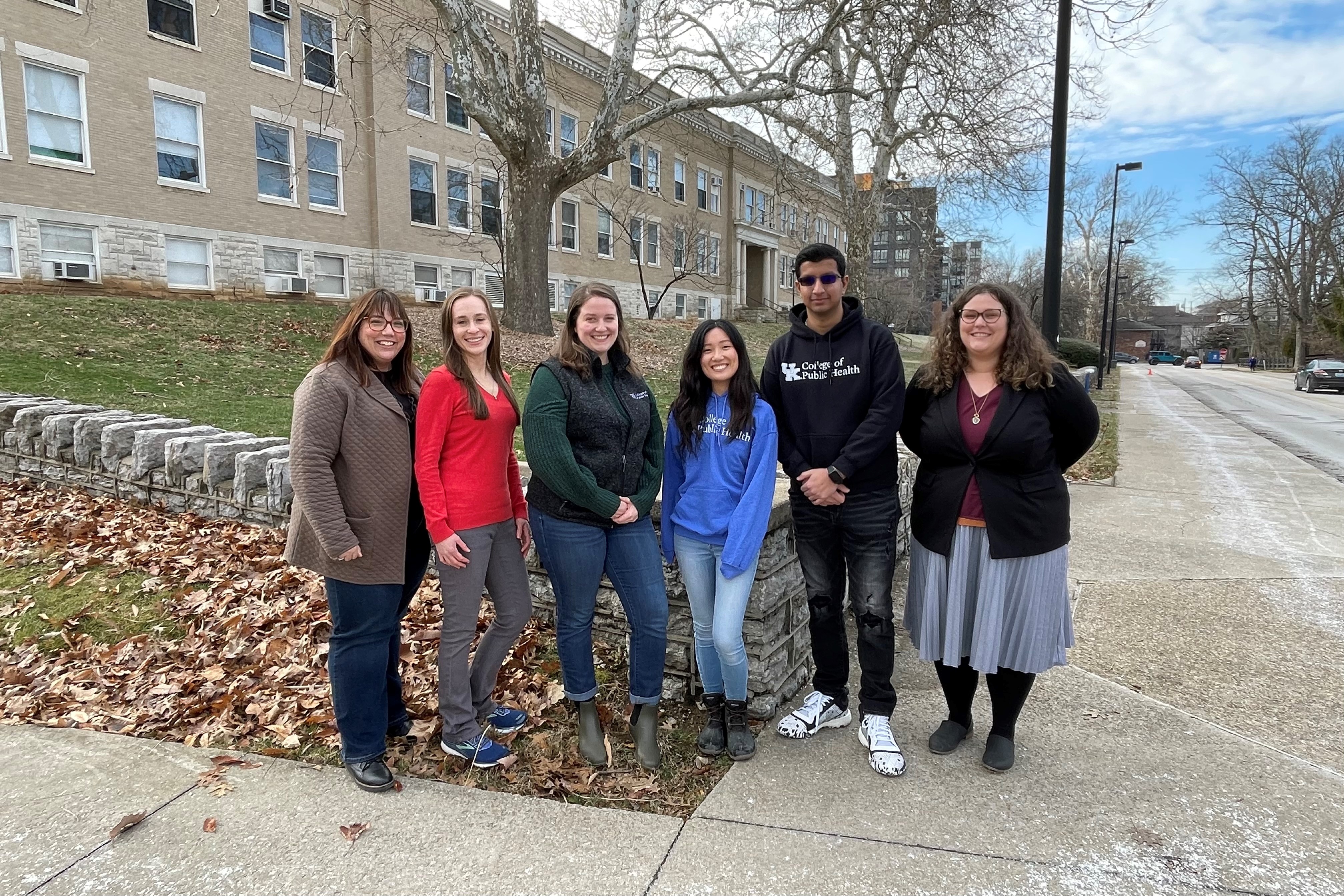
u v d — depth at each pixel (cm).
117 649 392
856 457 290
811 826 260
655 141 3481
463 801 276
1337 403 2333
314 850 247
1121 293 7394
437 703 346
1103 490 862
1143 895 226
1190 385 3522
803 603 376
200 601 438
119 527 554
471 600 288
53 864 238
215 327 1392
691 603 307
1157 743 316
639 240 3412
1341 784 284
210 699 347
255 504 547
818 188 2530
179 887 229
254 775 290
